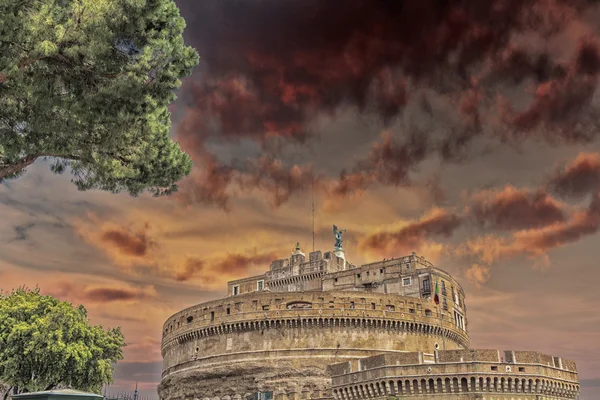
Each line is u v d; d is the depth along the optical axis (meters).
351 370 69.75
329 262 126.62
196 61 34.41
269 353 99.69
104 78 30.97
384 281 116.00
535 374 61.22
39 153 34.78
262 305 103.19
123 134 34.12
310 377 94.75
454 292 116.81
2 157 34.75
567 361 66.50
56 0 29.67
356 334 99.69
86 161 35.75
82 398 41.75
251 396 96.75
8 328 72.44
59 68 30.06
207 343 106.62
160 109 34.50
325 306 101.25
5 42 27.53
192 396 104.50
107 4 29.22
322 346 98.81
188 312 112.38
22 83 29.78
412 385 62.38
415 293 111.69
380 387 64.00
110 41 29.81
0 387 78.62
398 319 101.75
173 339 115.12
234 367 100.38
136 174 36.25
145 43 31.33
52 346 71.38
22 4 28.30
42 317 74.56
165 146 37.09
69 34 28.81
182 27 33.62
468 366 60.72
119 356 83.06
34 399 40.72
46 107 30.77
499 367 60.84
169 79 33.00
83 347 74.81
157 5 30.41
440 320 107.00
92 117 31.44
